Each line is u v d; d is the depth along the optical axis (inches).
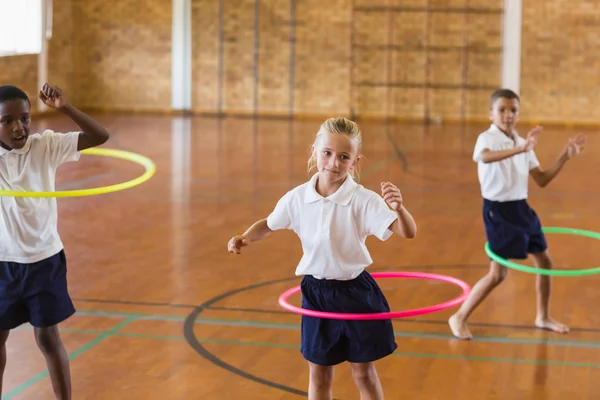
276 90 764.0
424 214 387.5
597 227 362.0
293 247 324.5
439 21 727.7
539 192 442.0
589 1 699.4
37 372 196.1
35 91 713.6
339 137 140.8
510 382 195.0
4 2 655.1
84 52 778.8
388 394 187.5
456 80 734.5
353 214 143.4
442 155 561.6
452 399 184.9
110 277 279.0
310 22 746.2
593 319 242.4
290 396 184.4
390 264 302.2
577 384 193.9
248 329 229.9
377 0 732.7
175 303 252.5
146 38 771.4
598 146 601.9
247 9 754.2
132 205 396.5
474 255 315.6
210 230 350.0
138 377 194.5
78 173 477.4
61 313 157.4
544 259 230.1
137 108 783.7
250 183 457.4
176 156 541.6
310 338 147.5
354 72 746.8
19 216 152.3
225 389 188.1
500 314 246.2
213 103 775.7
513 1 709.3
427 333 229.3
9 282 154.3
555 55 711.7
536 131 207.2
